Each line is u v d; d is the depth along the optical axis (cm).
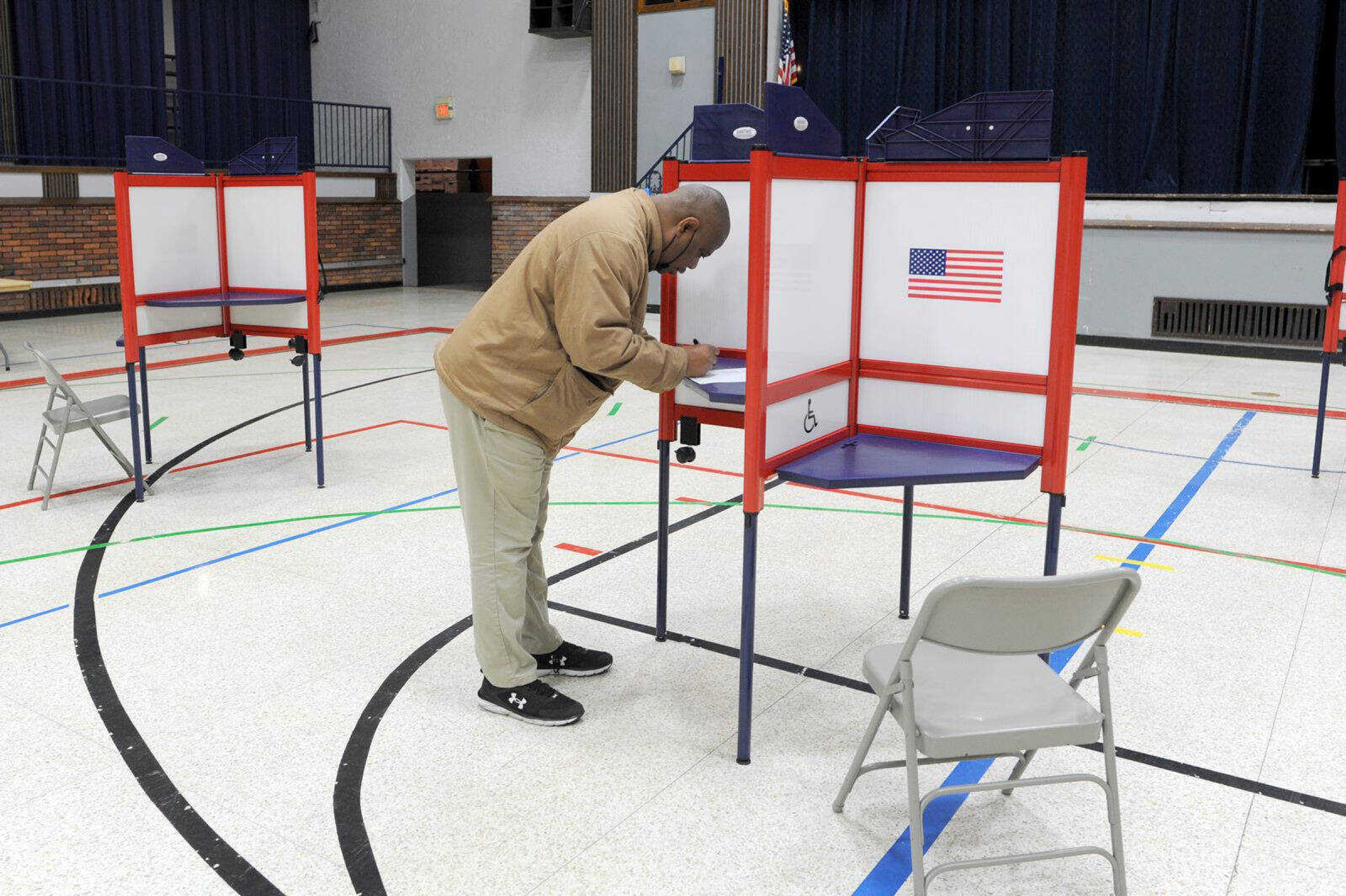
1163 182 1087
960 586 201
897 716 229
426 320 1256
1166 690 324
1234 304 1009
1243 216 1003
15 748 285
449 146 1567
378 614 379
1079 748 292
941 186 297
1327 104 1052
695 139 326
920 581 416
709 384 290
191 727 298
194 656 343
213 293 557
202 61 1494
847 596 402
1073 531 479
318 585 407
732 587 409
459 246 1638
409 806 261
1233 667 339
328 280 1548
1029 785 222
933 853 244
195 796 263
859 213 309
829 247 293
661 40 1316
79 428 505
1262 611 384
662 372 271
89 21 1355
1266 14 1020
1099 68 1098
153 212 518
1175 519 496
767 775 277
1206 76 1048
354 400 773
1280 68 1023
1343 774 277
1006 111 285
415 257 1680
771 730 301
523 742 293
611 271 261
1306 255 968
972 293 297
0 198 1193
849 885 232
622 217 266
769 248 258
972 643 214
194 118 1485
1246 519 495
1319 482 561
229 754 284
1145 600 395
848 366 316
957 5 1162
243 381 848
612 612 385
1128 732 299
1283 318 991
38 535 462
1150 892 230
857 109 1242
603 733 298
